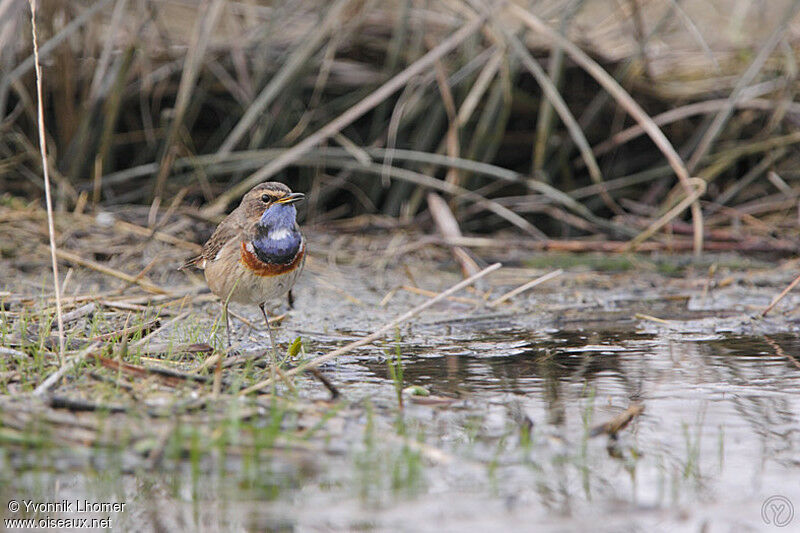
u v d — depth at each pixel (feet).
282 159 46.83
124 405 23.79
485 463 22.25
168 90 52.54
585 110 53.98
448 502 20.29
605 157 54.80
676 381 28.94
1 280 40.06
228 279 31.91
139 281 38.50
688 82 55.57
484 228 52.85
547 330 35.88
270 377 27.20
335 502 20.15
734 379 29.14
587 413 25.67
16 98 51.85
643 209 52.29
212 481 20.93
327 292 41.47
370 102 46.85
